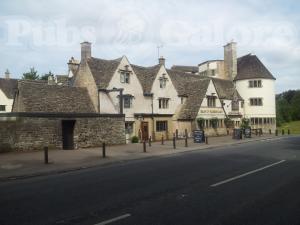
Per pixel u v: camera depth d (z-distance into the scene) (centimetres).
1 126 2320
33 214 789
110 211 801
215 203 864
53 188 1133
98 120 2909
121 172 1489
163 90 4181
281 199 906
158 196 957
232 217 736
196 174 1352
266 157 1969
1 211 823
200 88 4569
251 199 906
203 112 4416
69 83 4306
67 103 3309
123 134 3150
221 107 4788
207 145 2995
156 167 1627
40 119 2512
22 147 2403
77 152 2397
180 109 4438
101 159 2002
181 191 1021
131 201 901
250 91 5628
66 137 2775
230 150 2527
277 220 714
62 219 742
